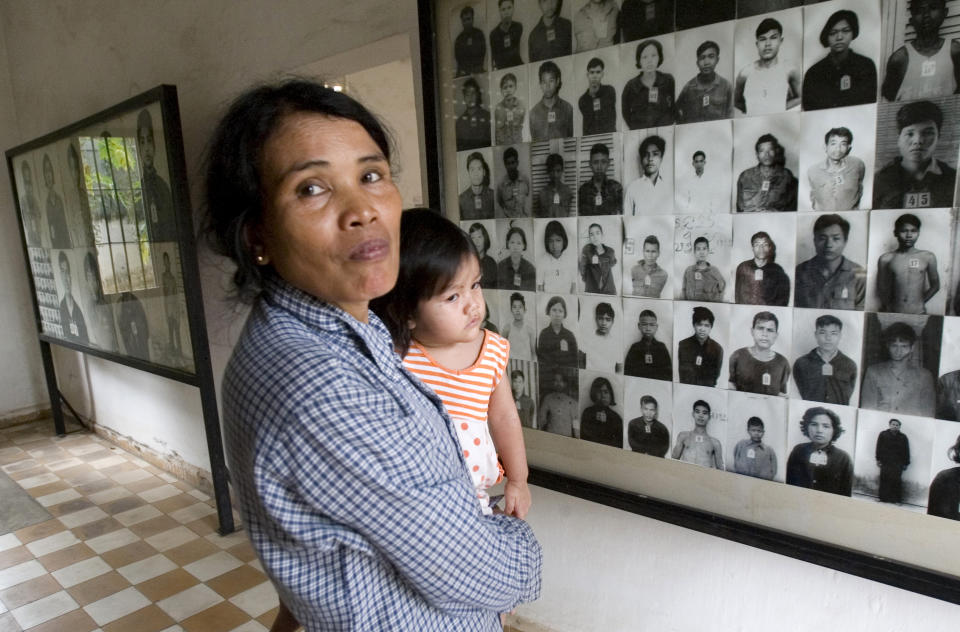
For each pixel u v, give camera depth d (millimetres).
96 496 2975
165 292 2518
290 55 1992
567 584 1728
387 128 875
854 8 953
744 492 1217
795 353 1087
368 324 803
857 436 1042
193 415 2975
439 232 1034
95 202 2820
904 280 961
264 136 674
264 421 637
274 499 632
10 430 4047
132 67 2744
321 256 673
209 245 780
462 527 695
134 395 3424
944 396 950
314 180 669
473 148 1486
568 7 1271
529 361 1484
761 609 1360
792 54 1020
